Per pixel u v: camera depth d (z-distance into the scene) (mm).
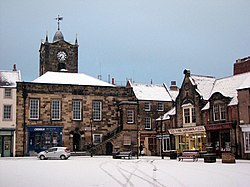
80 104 59750
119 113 61562
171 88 68438
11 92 55906
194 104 50562
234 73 52156
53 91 58375
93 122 60094
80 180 18828
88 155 57031
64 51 78375
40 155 44844
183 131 51344
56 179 19312
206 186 16375
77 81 62344
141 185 16641
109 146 58688
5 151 54656
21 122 55906
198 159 43062
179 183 17469
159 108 63156
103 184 17078
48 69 76938
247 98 41188
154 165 31500
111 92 61875
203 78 53125
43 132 57062
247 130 40906
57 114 58312
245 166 29219
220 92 45500
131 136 59594
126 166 30141
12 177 20391
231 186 16344
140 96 62875
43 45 78375
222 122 44875
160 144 59156
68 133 58438
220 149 44875
